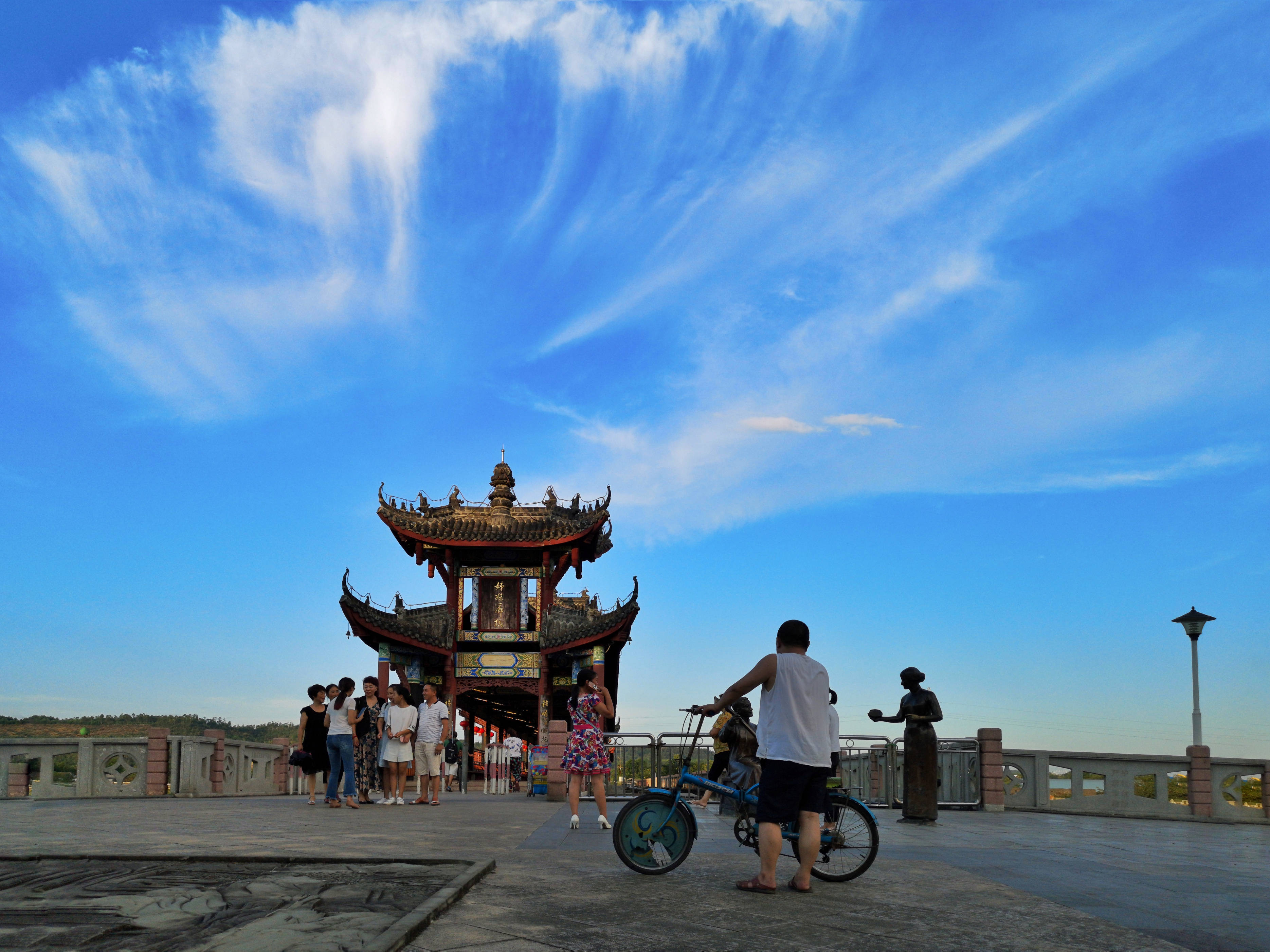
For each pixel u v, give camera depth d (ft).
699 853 29.37
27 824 37.19
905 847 33.37
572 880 22.97
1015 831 41.75
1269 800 58.65
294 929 16.38
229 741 67.72
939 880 24.54
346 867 24.16
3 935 15.85
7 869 23.34
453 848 29.35
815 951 16.02
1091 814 57.26
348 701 48.26
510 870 24.66
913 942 16.87
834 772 40.42
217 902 18.94
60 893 19.88
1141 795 59.62
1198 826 51.34
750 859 27.89
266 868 23.90
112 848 27.96
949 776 56.80
